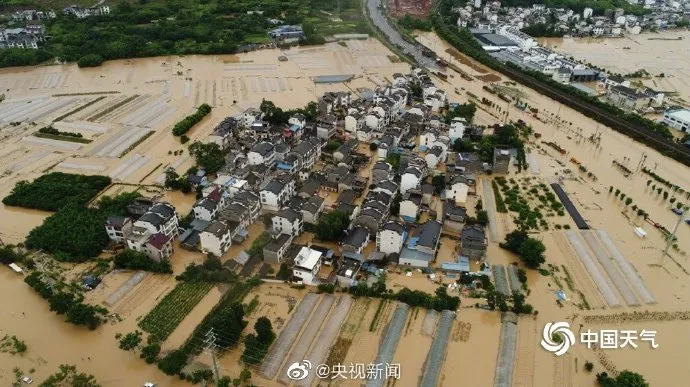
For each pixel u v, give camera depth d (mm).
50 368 113062
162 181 187250
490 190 184125
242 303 130625
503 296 132125
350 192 174125
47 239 149375
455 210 159750
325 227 150500
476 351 118500
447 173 190750
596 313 129750
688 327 126062
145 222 147000
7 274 141750
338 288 136125
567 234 160250
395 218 164875
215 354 115438
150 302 131625
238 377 110125
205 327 122000
